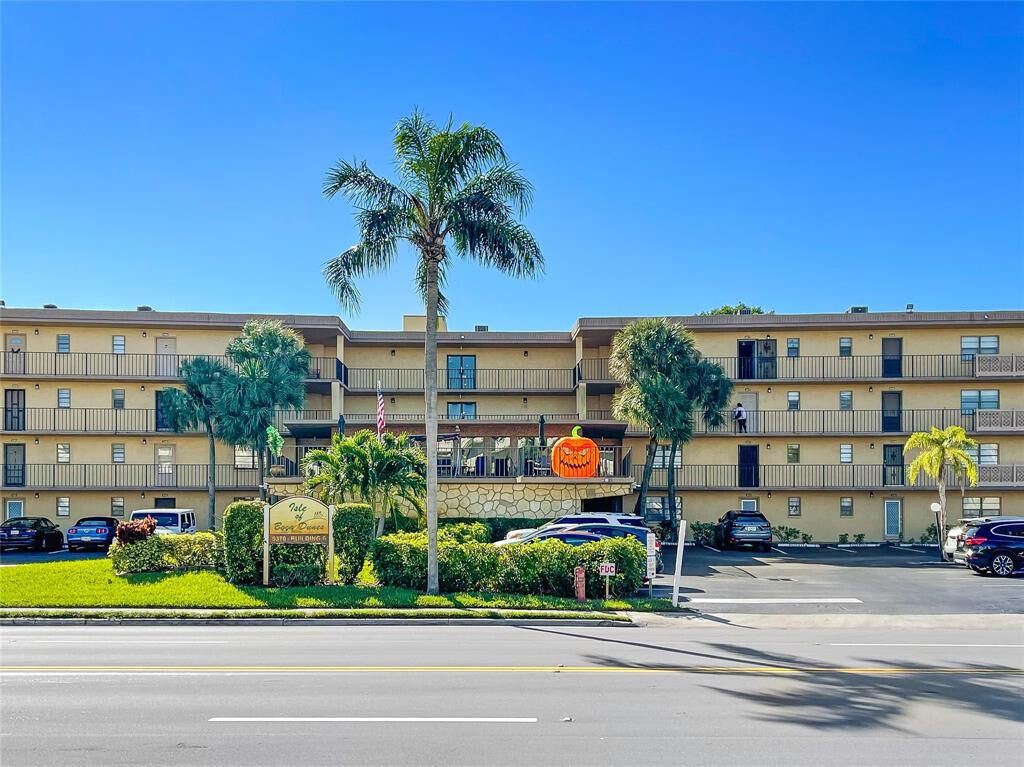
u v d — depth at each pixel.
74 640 14.51
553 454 28.66
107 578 19.78
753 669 11.78
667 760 7.55
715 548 35.53
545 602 18.59
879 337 39.22
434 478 19.58
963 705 9.68
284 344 34.72
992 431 37.75
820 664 12.23
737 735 8.34
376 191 19.91
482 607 18.08
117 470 38.62
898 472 38.56
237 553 19.70
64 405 38.94
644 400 32.97
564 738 8.19
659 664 12.14
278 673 11.28
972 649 13.85
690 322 39.12
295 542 19.75
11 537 32.72
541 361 42.28
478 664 12.04
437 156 19.77
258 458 37.00
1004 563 25.27
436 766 7.35
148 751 7.77
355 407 41.56
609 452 29.88
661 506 39.59
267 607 17.81
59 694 9.99
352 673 11.30
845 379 38.81
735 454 39.53
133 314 38.50
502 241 19.81
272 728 8.51
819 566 28.30
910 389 39.09
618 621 17.16
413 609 17.80
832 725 8.76
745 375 39.38
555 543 20.09
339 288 19.94
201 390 34.66
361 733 8.33
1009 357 37.84
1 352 38.12
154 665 11.88
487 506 28.75
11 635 15.23
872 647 14.02
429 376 19.98
